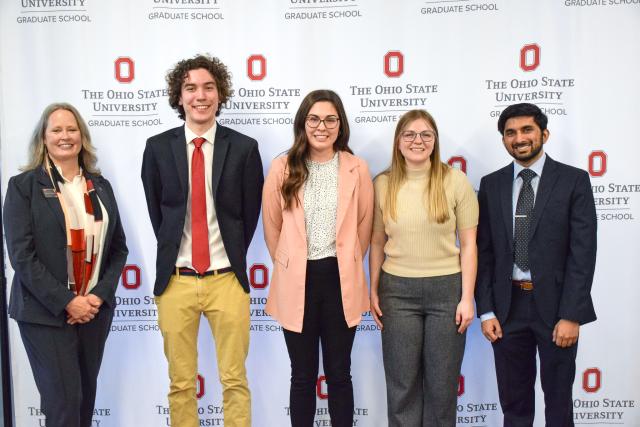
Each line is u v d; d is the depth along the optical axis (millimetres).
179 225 2158
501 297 2174
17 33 2504
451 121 2549
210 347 2662
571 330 2072
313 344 2135
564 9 2500
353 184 2098
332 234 2092
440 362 2135
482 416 2678
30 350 2080
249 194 2227
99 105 2535
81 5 2496
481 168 2562
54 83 2521
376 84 2545
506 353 2199
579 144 2541
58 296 1991
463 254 2162
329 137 2080
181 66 2186
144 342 2637
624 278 2588
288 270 2090
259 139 2572
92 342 2148
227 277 2219
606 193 2561
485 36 2516
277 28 2521
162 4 2502
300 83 2543
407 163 2156
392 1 2512
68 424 2072
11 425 2635
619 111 2527
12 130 2531
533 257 2105
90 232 2100
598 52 2512
